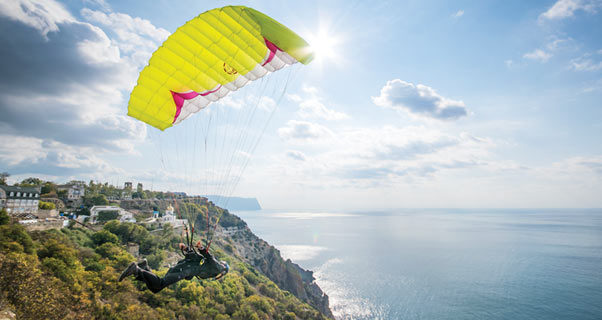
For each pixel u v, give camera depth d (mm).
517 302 140875
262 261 130500
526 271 195125
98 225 76562
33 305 24078
